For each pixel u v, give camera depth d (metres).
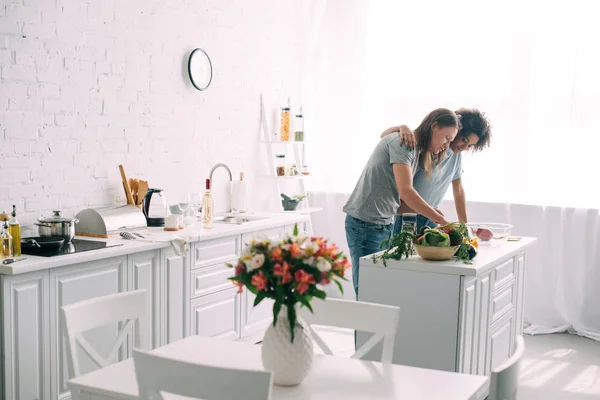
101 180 4.34
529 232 5.62
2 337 3.13
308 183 6.47
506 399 1.85
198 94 5.11
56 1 3.95
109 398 2.04
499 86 5.70
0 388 3.16
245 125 5.62
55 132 4.01
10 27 3.70
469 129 4.16
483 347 3.65
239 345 2.48
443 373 2.22
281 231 5.07
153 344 3.97
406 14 6.00
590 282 5.47
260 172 5.86
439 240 3.39
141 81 4.60
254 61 5.67
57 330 3.38
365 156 6.25
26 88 3.81
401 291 3.42
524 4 5.54
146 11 4.60
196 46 5.06
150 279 3.92
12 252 3.34
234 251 4.60
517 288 4.24
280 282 1.99
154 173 4.76
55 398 3.39
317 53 6.33
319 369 2.24
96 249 3.58
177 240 4.01
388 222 4.11
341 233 6.34
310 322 2.61
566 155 5.48
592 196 5.43
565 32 5.43
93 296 3.56
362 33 6.16
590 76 5.38
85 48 4.16
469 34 5.78
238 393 1.76
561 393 4.24
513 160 5.64
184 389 1.83
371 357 3.50
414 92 6.03
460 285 3.27
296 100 6.25
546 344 5.25
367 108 6.21
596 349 5.15
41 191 3.95
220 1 5.26
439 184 4.32
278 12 5.93
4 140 3.71
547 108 5.53
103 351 3.63
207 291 4.37
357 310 2.55
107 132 4.36
